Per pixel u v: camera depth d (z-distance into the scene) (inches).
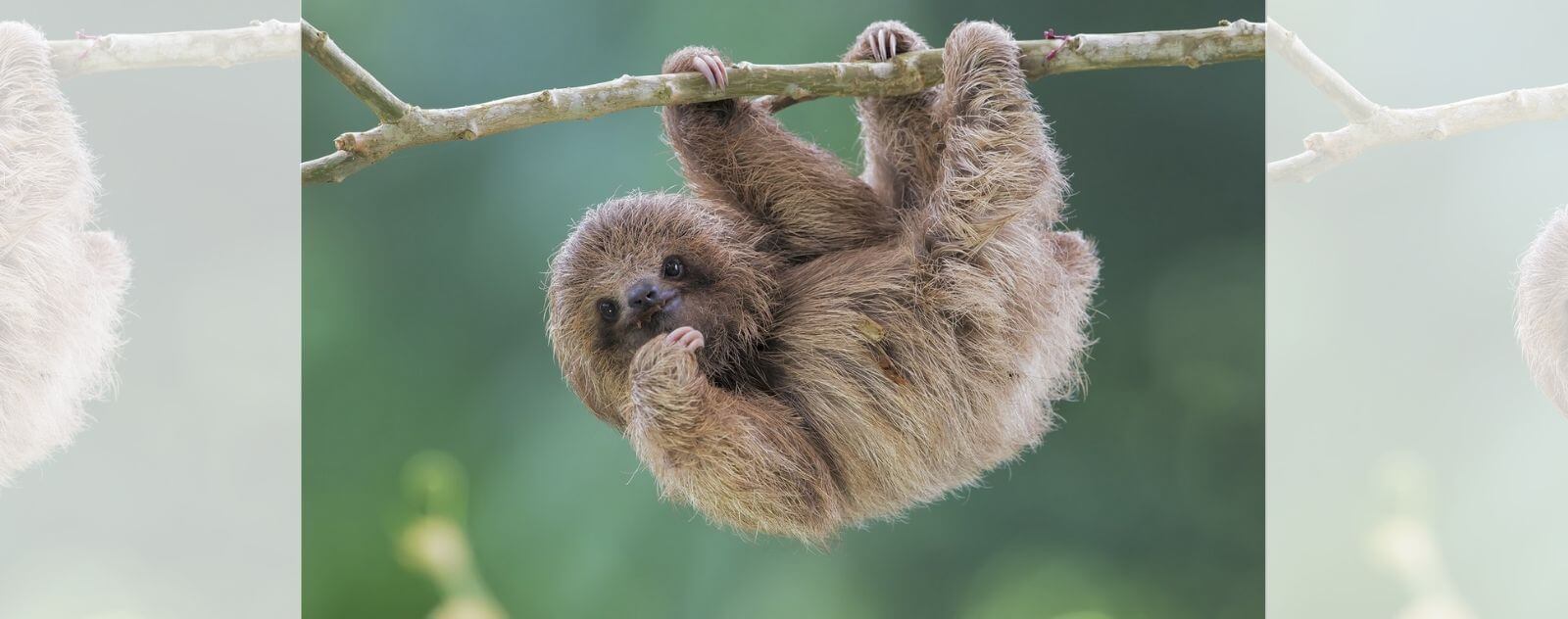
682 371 331.9
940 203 346.3
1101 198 704.4
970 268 339.3
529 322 642.2
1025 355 343.6
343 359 644.1
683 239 351.3
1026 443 369.7
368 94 300.8
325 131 663.8
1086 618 661.9
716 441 330.0
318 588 608.7
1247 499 688.4
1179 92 706.2
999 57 340.2
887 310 346.0
